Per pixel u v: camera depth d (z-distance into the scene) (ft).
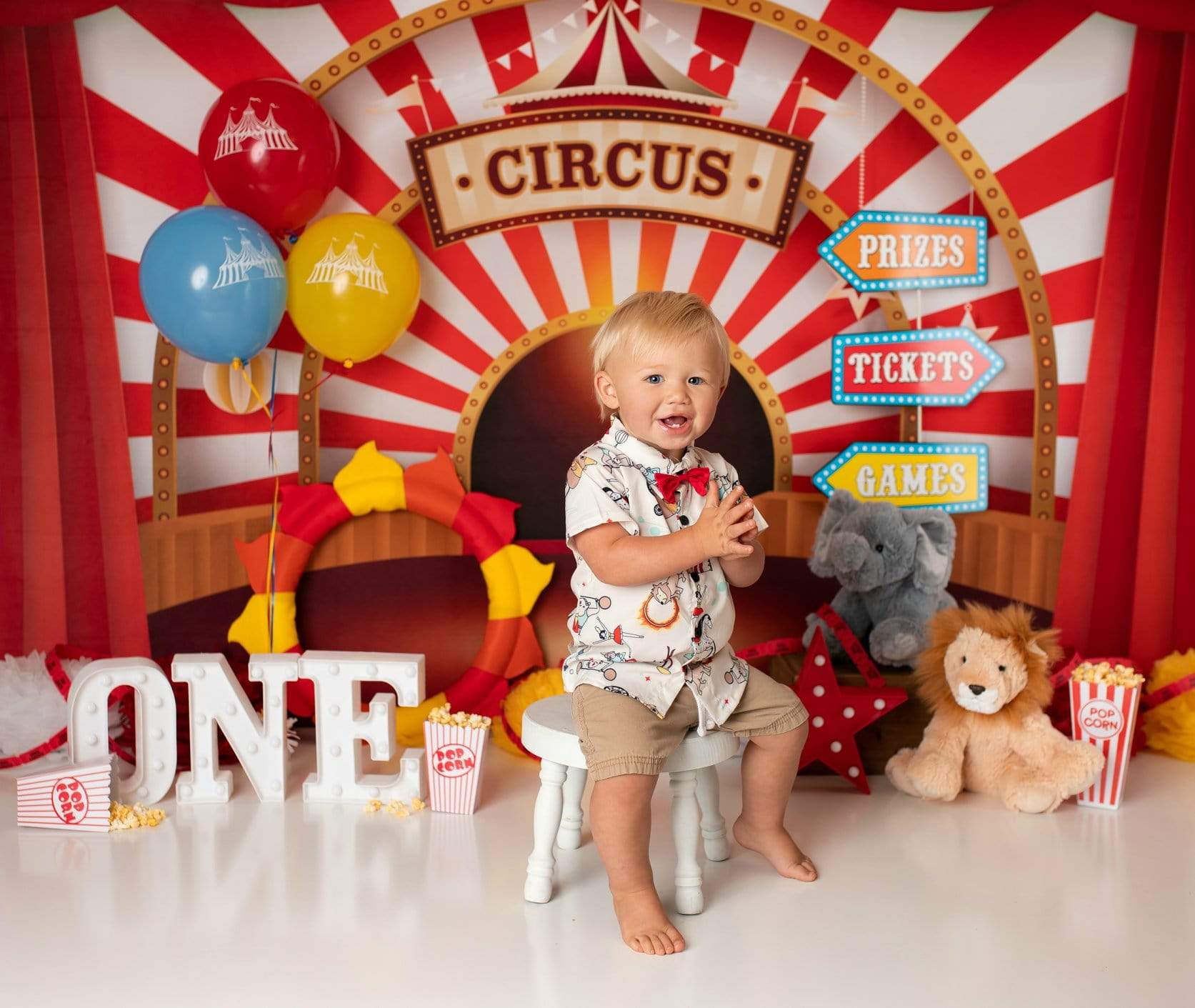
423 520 9.36
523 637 9.18
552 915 5.83
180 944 5.45
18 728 8.30
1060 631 8.13
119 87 8.88
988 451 9.32
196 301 7.68
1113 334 9.12
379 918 5.77
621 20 8.98
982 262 9.16
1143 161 8.96
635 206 9.18
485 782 8.14
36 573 9.06
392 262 8.23
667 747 5.74
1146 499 9.12
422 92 9.04
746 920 5.76
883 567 8.41
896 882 6.28
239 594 9.28
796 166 9.11
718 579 6.22
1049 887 6.20
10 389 8.93
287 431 9.24
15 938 5.50
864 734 8.26
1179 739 8.58
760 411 9.37
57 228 8.89
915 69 9.06
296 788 7.95
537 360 9.32
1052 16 8.92
